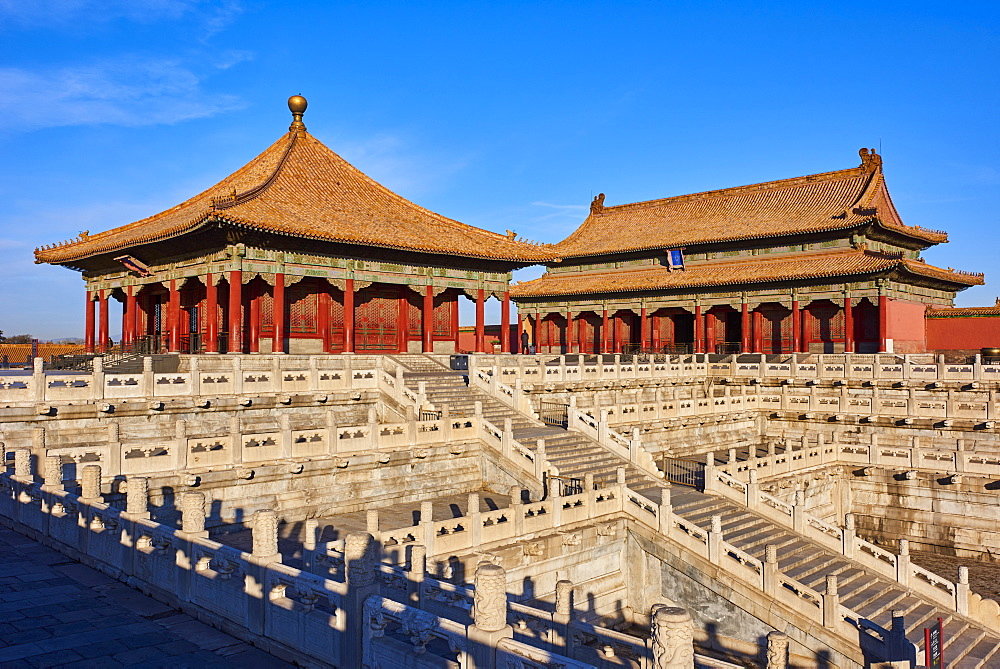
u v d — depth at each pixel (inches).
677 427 1911.9
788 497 1694.1
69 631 649.0
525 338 3998.5
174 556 741.3
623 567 1213.1
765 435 2222.0
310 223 1950.1
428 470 1310.3
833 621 1011.9
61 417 1152.2
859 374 2249.0
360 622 593.3
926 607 1219.2
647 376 2245.3
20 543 925.2
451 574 919.0
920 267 2844.5
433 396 1665.8
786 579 1064.8
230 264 1861.5
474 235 2448.3
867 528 1856.5
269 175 2192.4
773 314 3179.1
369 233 2044.8
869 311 2878.9
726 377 2481.5
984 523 1697.8
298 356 1895.9
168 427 1273.4
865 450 1867.6
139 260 2176.4
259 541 666.8
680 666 438.6
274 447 1114.1
